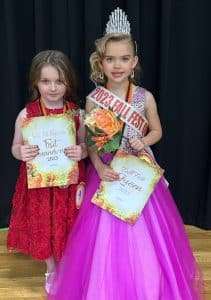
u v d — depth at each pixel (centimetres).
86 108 169
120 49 156
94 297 153
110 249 156
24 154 157
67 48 197
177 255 163
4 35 193
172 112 211
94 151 164
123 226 158
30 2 191
